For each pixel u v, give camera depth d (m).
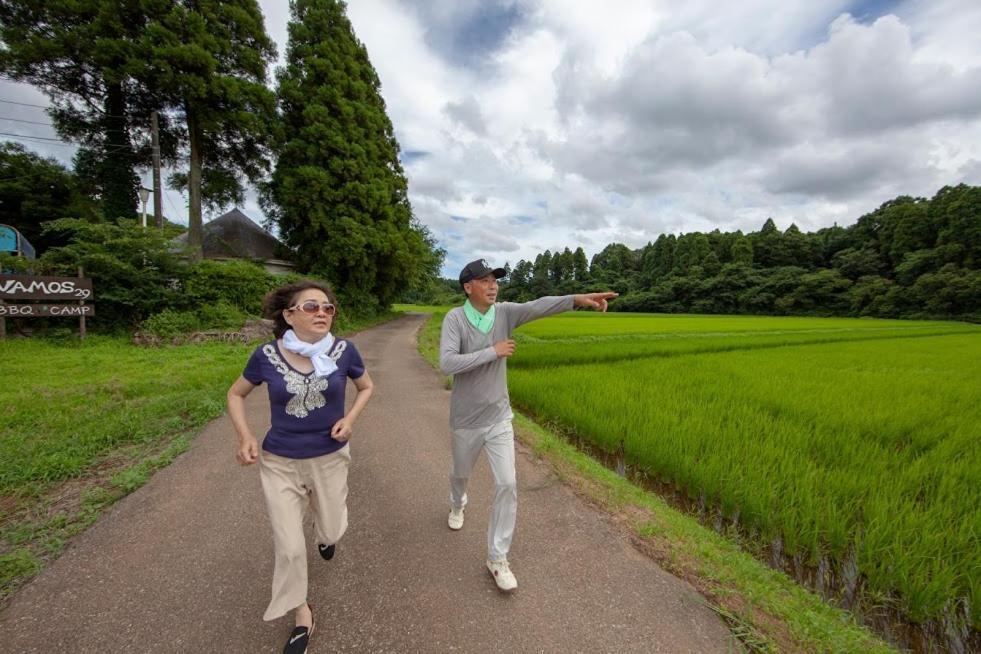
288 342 1.87
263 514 2.96
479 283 2.26
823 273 54.12
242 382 1.88
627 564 2.54
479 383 2.33
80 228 10.45
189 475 3.56
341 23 20.31
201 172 18.05
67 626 1.89
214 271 12.71
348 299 20.52
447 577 2.35
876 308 48.41
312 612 2.02
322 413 1.91
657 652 1.88
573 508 3.24
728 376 8.72
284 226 20.42
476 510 3.14
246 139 17.58
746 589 2.34
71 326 10.54
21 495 3.10
